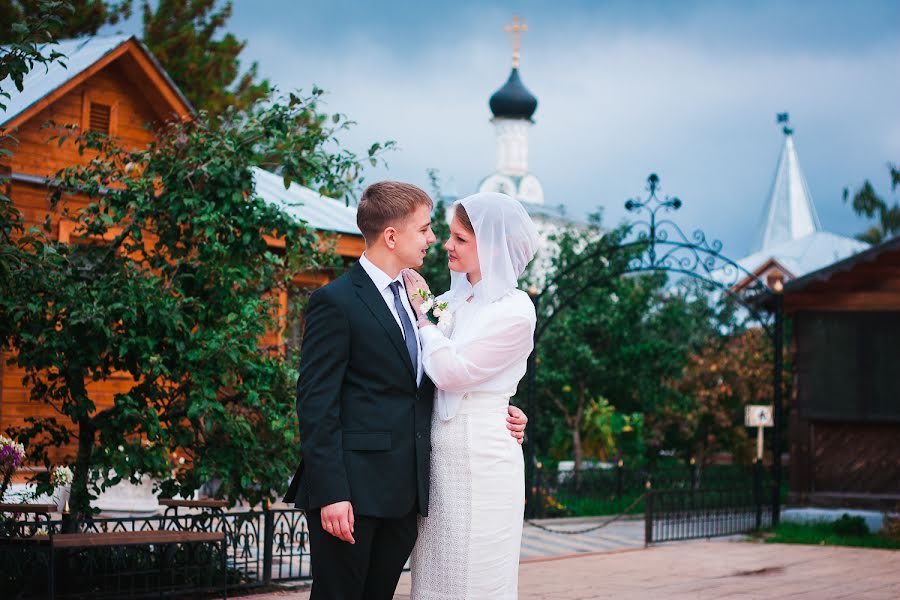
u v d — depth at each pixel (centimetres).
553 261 2212
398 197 400
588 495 1892
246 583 829
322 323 382
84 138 847
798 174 4750
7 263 688
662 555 1162
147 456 791
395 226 399
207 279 834
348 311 383
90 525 775
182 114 1423
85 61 1330
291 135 845
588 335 2178
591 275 2169
